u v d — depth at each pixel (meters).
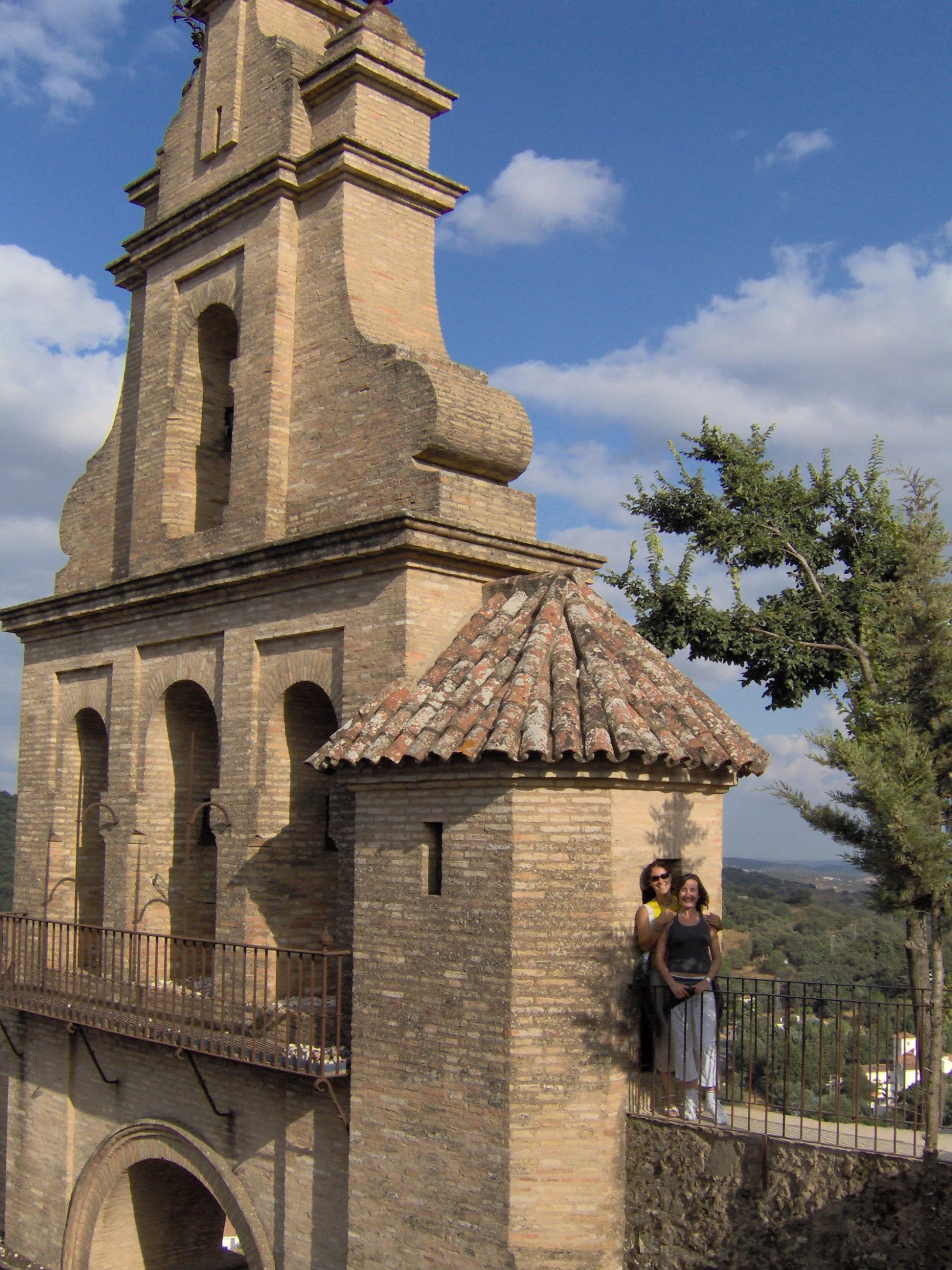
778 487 22.75
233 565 14.98
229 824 14.84
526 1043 10.96
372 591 13.41
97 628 18.17
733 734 12.72
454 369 14.91
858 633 21.64
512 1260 10.69
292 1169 13.37
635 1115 11.20
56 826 18.86
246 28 17.38
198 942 13.63
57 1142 17.48
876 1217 9.80
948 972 15.94
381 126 15.91
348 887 13.81
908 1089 13.53
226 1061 14.46
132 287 19.70
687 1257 10.69
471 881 11.47
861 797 10.42
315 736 15.08
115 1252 17.08
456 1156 11.23
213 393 17.97
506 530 14.24
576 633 12.76
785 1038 10.91
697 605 22.12
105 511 19.22
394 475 14.05
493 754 11.06
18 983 17.16
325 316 15.38
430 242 16.44
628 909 11.55
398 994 11.94
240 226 16.67
